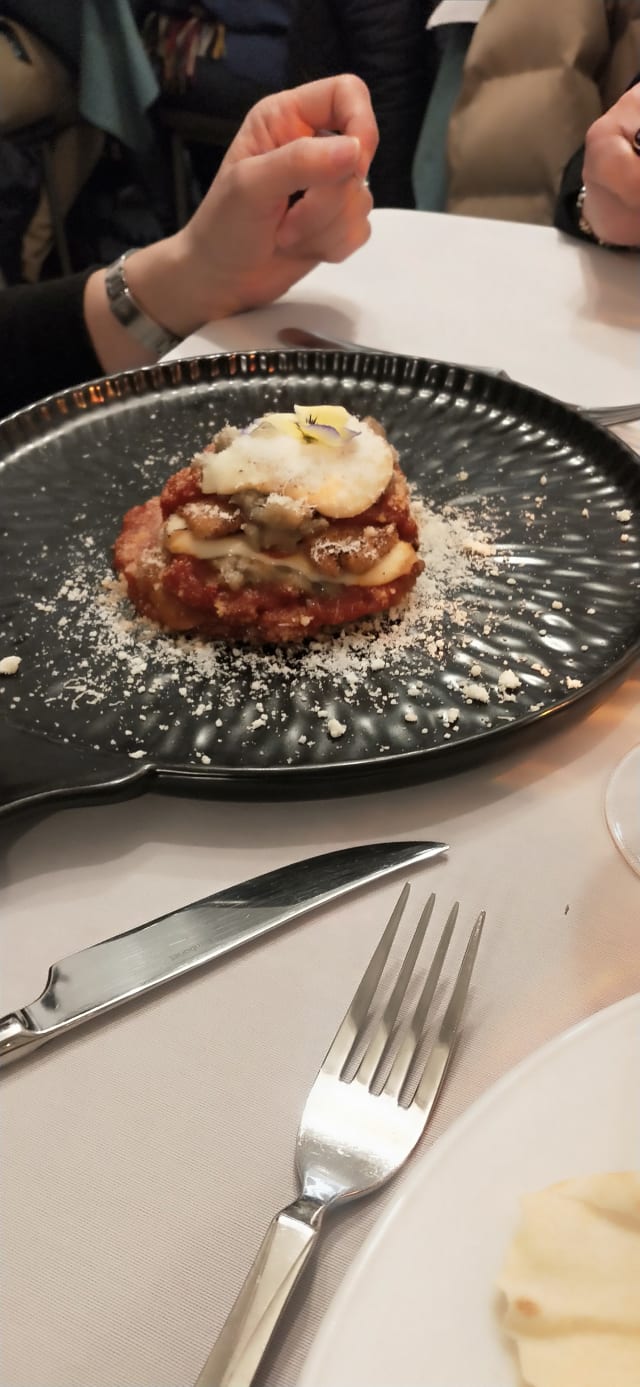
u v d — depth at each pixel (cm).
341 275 60
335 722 30
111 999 23
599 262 61
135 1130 21
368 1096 21
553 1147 18
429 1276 16
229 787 28
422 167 102
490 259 62
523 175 93
